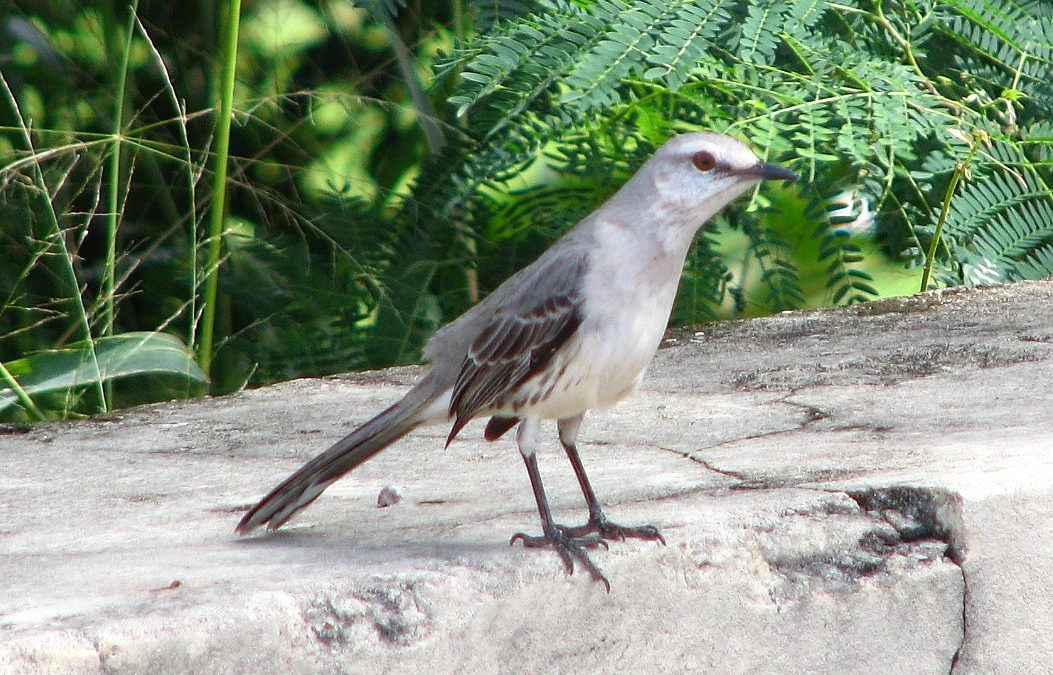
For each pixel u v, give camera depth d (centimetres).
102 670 470
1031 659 648
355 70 1461
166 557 592
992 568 632
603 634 575
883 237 1345
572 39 1094
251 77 1489
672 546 586
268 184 1454
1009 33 1341
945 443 745
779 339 1103
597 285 624
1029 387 884
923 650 629
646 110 1284
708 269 1260
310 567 557
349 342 1310
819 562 615
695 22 1078
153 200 1464
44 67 1422
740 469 725
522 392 636
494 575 553
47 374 1170
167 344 1194
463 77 1082
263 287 1316
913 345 1034
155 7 1459
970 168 1219
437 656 538
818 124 1152
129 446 877
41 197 1296
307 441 879
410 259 1314
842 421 837
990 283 1257
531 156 1255
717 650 599
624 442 825
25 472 803
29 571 571
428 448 846
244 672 498
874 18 1360
